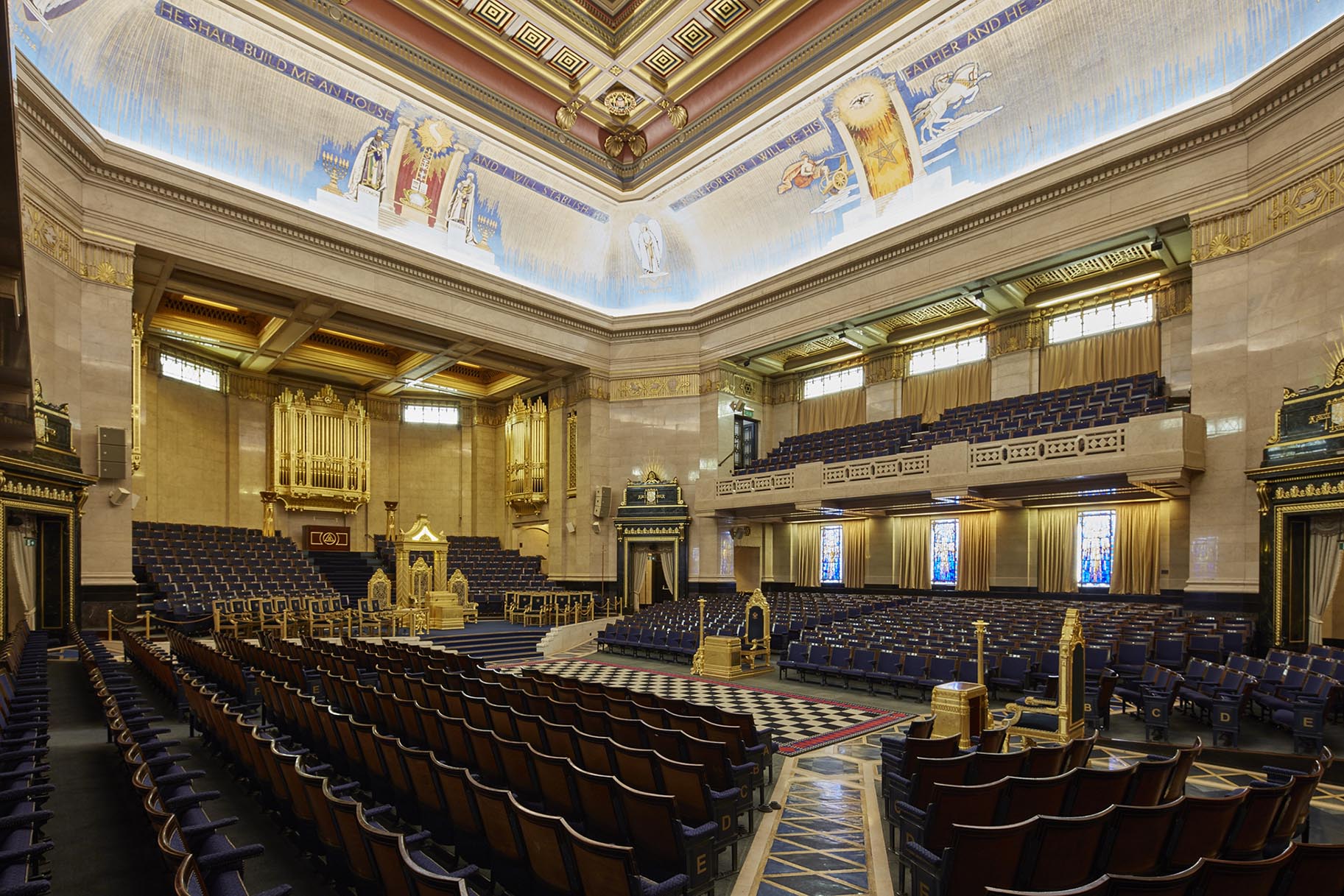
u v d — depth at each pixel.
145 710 6.92
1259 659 11.87
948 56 17.27
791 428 26.39
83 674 10.73
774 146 20.95
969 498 17.81
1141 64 15.30
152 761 4.73
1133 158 15.15
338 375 26.16
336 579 23.41
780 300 22.34
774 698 12.51
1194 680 10.16
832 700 12.27
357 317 20.77
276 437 24.91
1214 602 13.65
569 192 23.11
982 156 17.91
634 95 20.22
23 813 3.92
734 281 24.09
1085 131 16.27
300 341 22.22
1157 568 17.23
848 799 6.95
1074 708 8.23
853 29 17.02
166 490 21.89
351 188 19.44
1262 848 4.65
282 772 4.89
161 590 17.28
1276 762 8.01
